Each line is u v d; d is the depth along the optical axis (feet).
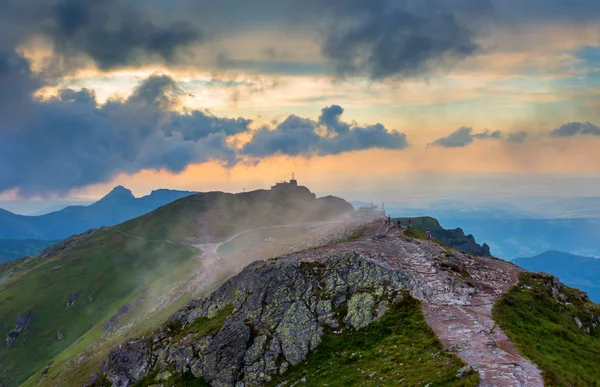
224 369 196.44
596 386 124.16
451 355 134.92
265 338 197.98
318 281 215.10
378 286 197.26
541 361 127.44
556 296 215.51
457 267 217.36
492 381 115.85
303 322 195.62
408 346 153.38
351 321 186.39
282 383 175.22
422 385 122.52
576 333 176.45
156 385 214.69
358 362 160.15
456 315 167.22
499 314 166.50
